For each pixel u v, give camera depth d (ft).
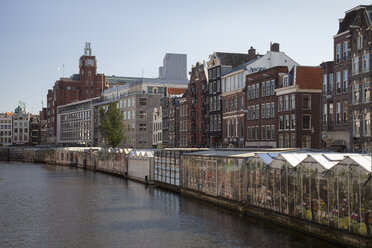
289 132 215.31
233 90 266.77
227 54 301.22
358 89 169.78
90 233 95.66
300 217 89.76
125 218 111.65
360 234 74.08
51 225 104.32
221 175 124.16
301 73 212.02
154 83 463.01
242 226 98.22
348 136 176.86
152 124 442.91
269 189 100.73
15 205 134.82
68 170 305.73
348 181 76.54
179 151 162.50
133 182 207.10
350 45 176.04
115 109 372.17
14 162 452.76
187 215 113.39
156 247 83.82
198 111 314.14
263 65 259.19
